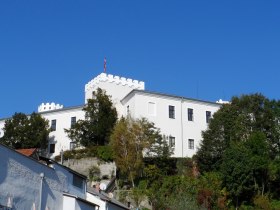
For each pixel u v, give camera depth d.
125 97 82.25
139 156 68.44
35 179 30.95
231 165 65.62
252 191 65.75
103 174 71.25
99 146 74.88
